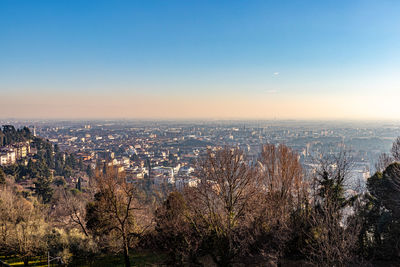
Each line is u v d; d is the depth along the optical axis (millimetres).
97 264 23969
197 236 22438
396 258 19922
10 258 25297
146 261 24031
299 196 23750
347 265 16922
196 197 21453
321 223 17719
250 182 21781
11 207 32469
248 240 20766
